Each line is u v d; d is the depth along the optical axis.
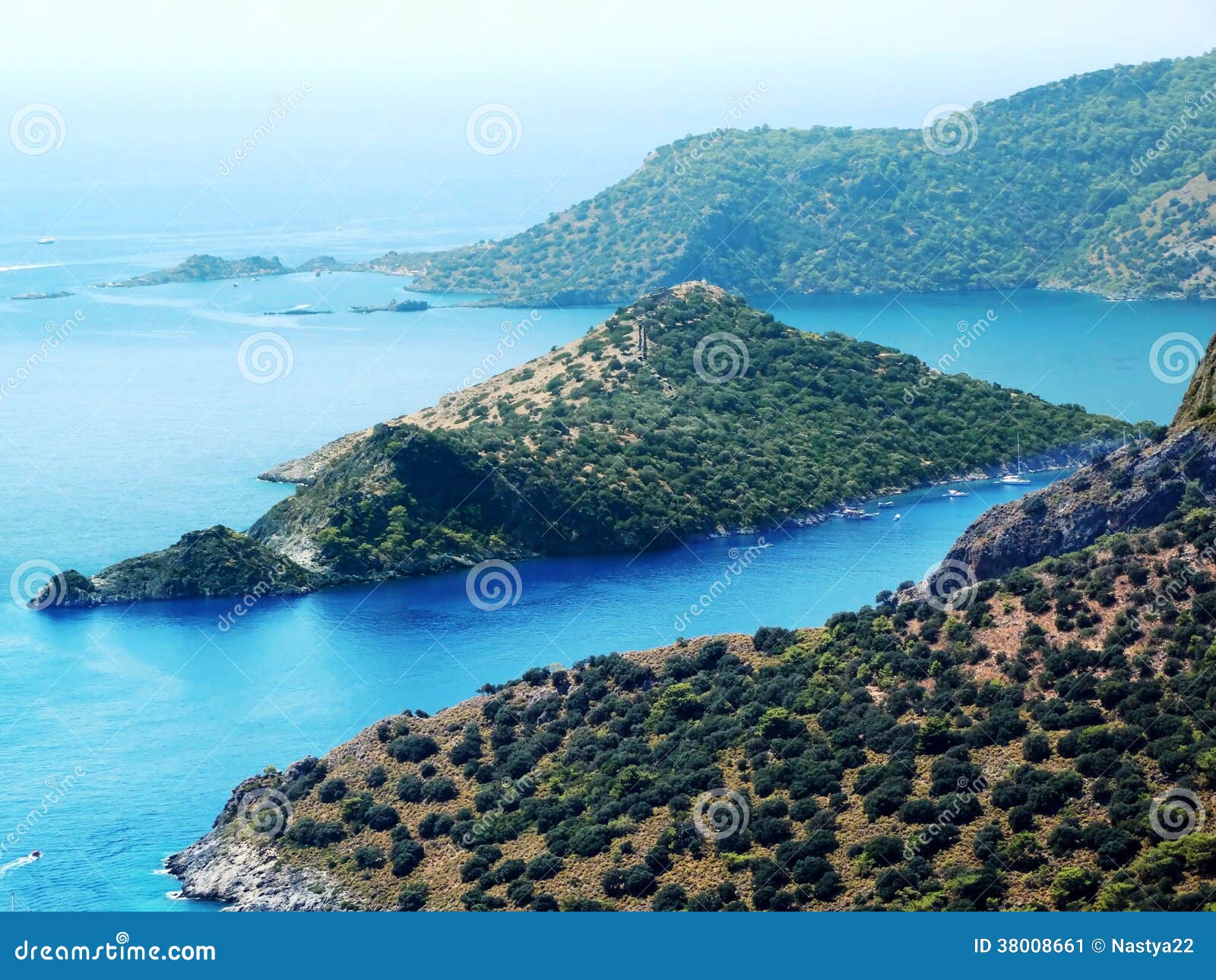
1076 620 121.75
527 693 140.75
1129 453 152.62
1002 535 153.62
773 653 136.00
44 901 123.81
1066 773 104.94
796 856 105.94
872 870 103.25
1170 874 95.06
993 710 114.50
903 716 118.56
